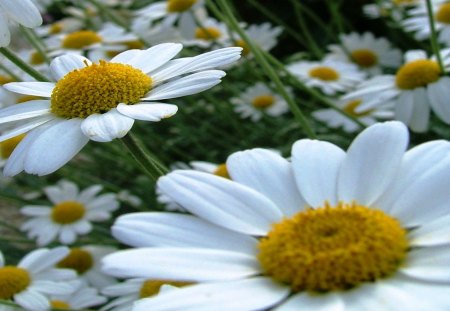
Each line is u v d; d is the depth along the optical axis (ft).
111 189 1.82
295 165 0.95
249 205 0.90
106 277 1.63
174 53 1.18
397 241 0.81
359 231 0.81
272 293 0.79
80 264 1.63
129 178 1.96
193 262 0.81
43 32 2.02
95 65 1.16
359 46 1.95
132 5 2.24
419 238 0.83
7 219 1.97
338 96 1.87
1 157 1.80
